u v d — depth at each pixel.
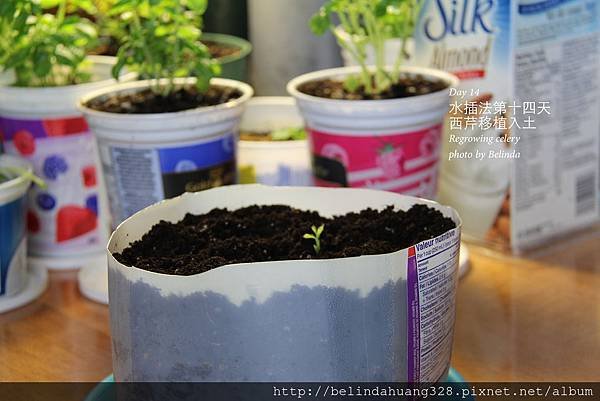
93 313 0.86
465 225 0.95
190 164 0.85
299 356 0.52
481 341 0.77
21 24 0.87
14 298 0.88
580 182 0.96
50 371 0.76
